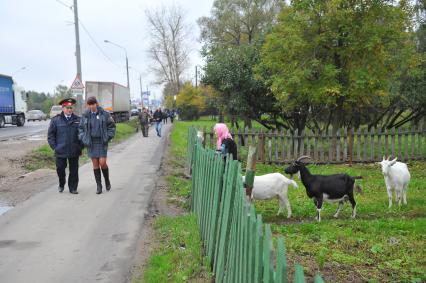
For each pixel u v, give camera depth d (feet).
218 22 173.06
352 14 47.67
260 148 48.37
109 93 137.28
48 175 42.68
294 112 64.34
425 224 24.53
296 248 21.01
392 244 21.62
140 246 21.81
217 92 74.79
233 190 14.90
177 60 232.12
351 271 18.43
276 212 28.40
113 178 40.68
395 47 51.34
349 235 22.97
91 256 20.44
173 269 18.31
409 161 50.11
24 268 19.03
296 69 49.19
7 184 38.29
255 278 10.12
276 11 161.68
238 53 66.85
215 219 17.95
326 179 25.90
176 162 52.03
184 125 143.33
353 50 48.55
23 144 69.92
